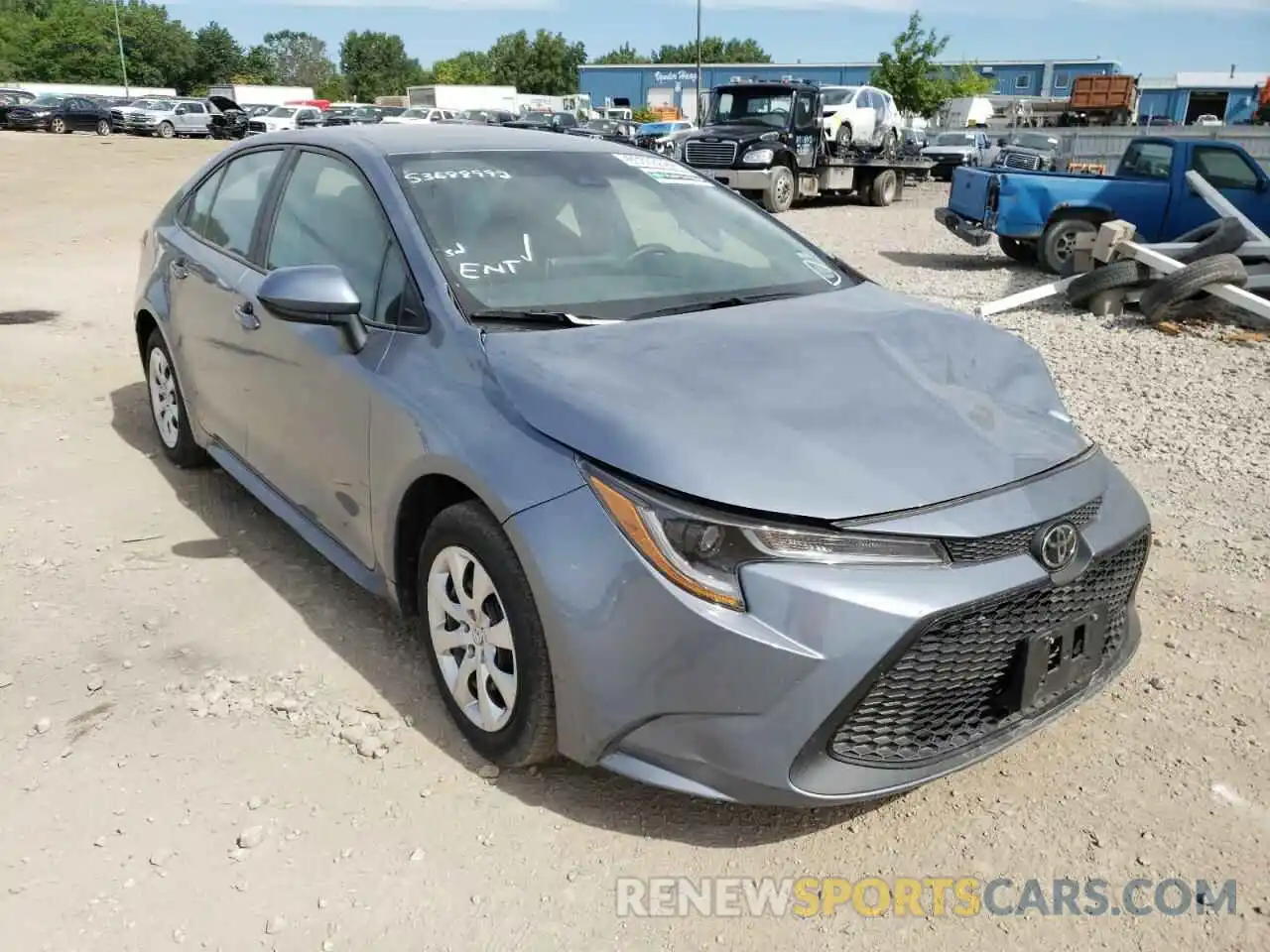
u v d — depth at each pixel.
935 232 17.88
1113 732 3.13
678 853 2.61
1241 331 9.08
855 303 3.48
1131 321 9.58
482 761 2.90
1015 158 25.83
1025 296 10.14
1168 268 9.46
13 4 99.88
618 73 65.81
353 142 3.68
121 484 4.75
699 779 2.43
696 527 2.35
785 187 20.42
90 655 3.37
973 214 13.52
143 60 92.81
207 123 42.41
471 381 2.85
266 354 3.66
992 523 2.43
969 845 2.67
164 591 3.78
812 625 2.30
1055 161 26.72
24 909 2.37
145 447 5.22
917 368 2.93
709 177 4.27
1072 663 2.64
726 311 3.26
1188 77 65.31
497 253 3.27
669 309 3.25
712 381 2.71
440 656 2.96
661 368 2.77
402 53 113.25
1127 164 13.55
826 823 2.73
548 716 2.60
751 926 2.40
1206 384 7.22
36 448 5.14
